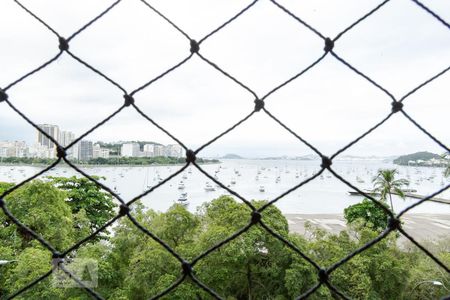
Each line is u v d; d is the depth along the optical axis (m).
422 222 41.28
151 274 14.35
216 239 14.44
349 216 28.23
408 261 18.81
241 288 17.38
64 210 18.19
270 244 15.38
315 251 16.92
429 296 17.80
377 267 17.16
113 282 15.19
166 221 16.70
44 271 12.08
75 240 17.42
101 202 25.83
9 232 16.05
